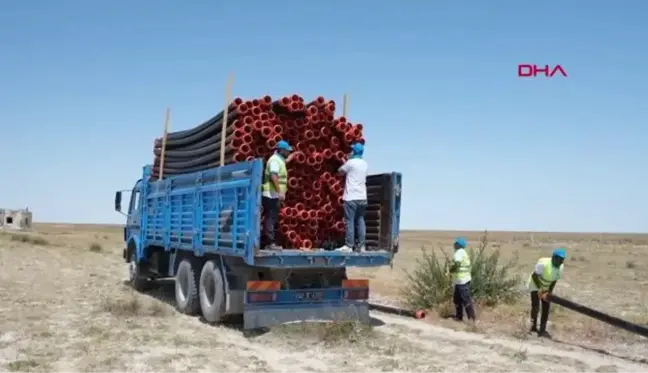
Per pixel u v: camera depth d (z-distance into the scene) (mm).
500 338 10953
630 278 25094
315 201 11406
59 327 10703
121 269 22953
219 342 9875
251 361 8664
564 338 11203
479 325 12195
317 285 11242
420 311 13250
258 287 10539
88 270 21625
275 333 10281
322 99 11477
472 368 8641
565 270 29234
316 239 11539
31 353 8742
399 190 11586
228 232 10789
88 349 9031
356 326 10523
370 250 11938
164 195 14492
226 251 10781
